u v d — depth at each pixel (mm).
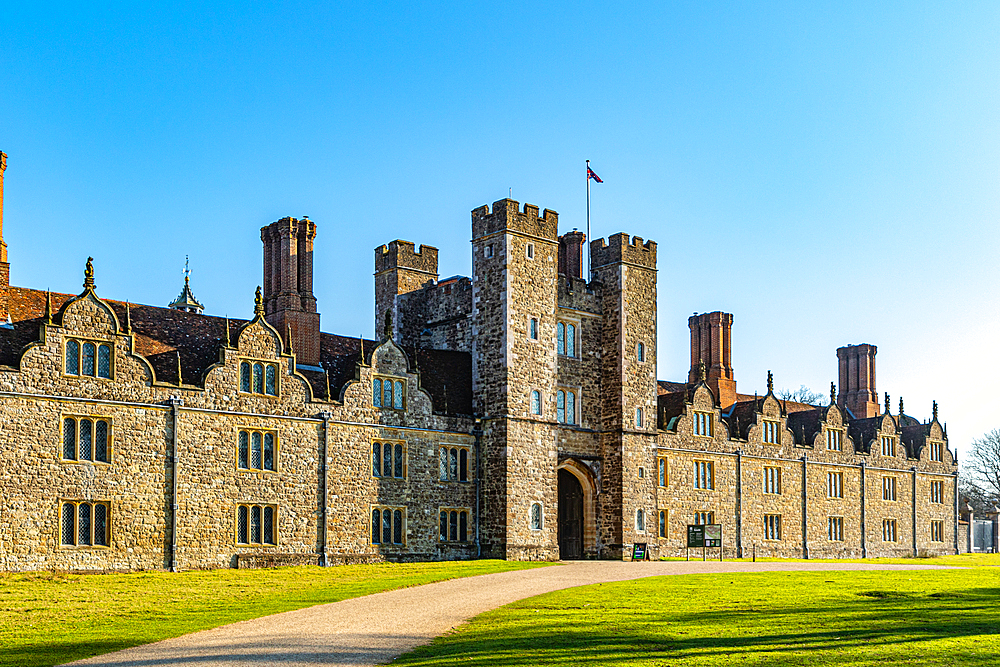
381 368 49719
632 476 57406
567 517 59250
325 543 46500
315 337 50688
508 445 51594
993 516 89062
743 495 65500
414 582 37625
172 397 43156
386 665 19312
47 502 39969
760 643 21391
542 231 55125
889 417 77125
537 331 54062
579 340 58156
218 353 45812
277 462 45656
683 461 62406
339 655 20438
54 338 40781
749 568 50094
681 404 63438
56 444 40344
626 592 33812
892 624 24562
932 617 26234
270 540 45312
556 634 22906
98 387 41500
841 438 72875
